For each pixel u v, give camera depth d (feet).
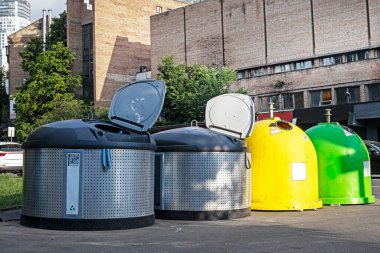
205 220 28.81
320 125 40.88
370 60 115.14
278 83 131.64
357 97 117.80
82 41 194.80
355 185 38.50
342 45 119.65
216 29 147.74
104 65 182.91
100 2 183.32
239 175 30.19
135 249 18.99
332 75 121.80
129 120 26.37
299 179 34.30
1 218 28.45
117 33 187.42
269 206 33.71
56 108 147.02
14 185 48.85
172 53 159.53
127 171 25.02
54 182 24.53
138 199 25.45
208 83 113.80
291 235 22.79
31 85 155.74
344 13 119.55
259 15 136.98
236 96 32.09
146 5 196.54
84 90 192.75
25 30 235.61
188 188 29.07
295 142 34.81
